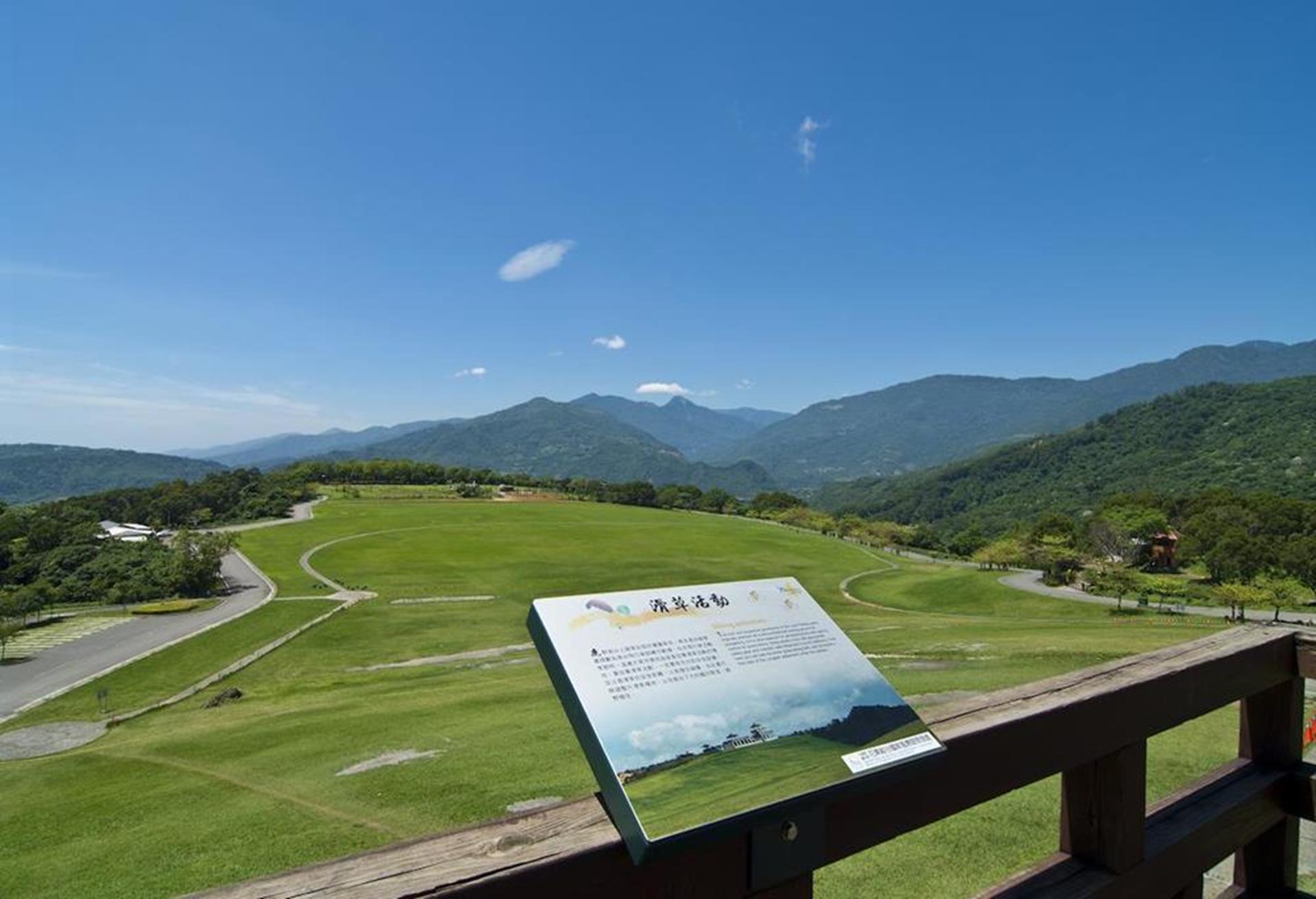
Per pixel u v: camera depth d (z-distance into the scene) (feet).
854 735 5.31
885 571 238.89
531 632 5.35
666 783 4.41
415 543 270.05
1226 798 8.54
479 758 42.16
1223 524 227.40
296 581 209.97
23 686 121.90
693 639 5.66
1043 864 7.08
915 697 45.11
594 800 4.80
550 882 3.98
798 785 4.64
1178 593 177.78
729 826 4.24
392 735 52.01
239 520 343.67
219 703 96.43
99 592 206.39
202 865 32.63
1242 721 9.81
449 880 3.75
